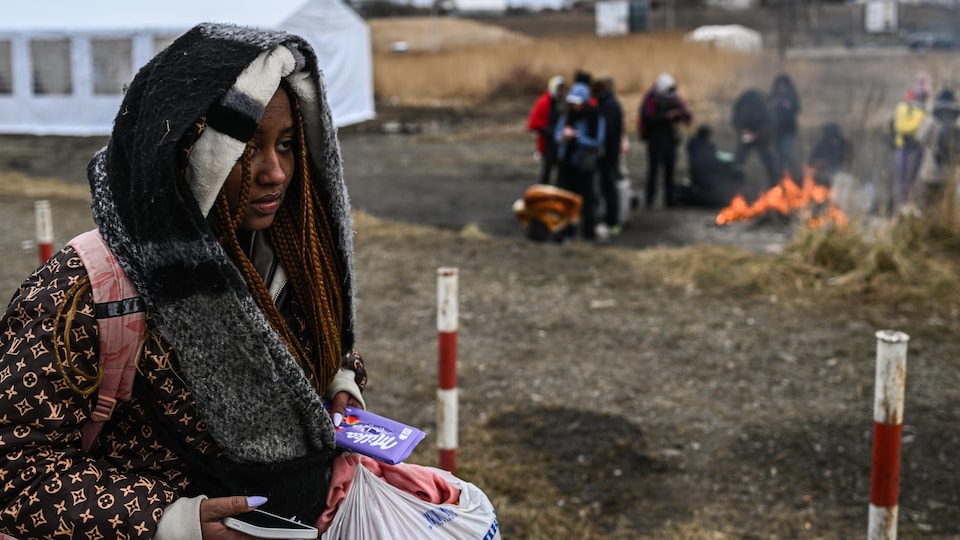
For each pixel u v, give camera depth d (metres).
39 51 20.89
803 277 7.57
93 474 1.47
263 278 1.72
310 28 21.70
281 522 1.60
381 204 13.05
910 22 48.41
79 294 1.46
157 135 1.43
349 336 1.88
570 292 7.47
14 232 9.67
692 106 23.39
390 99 28.95
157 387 1.52
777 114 12.09
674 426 5.02
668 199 12.93
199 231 1.46
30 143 19.78
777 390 5.49
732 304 7.11
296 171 1.73
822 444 4.80
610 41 35.66
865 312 6.85
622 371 5.79
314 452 1.69
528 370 5.81
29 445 1.43
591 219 10.40
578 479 4.47
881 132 11.89
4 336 1.47
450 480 2.01
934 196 9.23
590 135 10.25
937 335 6.34
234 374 1.53
